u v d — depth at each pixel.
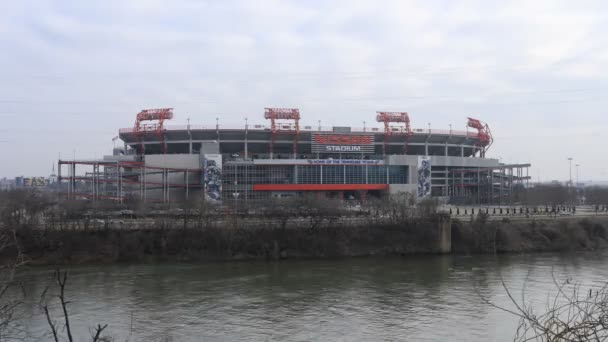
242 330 40.78
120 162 130.25
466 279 59.69
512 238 82.69
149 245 74.50
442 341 38.09
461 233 82.25
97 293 52.28
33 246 69.12
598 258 75.12
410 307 47.44
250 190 146.62
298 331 40.59
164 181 139.12
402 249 79.69
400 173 153.25
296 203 93.44
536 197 145.62
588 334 11.35
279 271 65.31
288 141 154.62
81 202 102.31
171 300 49.69
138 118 151.50
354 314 45.25
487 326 41.34
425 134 163.00
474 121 176.88
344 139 152.25
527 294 50.78
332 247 77.62
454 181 169.38
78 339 37.22
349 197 152.88
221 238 75.38
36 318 42.16
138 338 38.44
